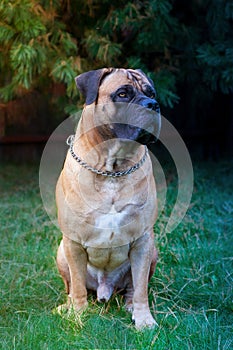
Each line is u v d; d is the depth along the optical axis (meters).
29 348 2.63
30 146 8.48
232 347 2.65
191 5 6.18
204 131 8.72
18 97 6.38
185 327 2.85
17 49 5.11
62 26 5.57
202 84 6.46
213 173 6.91
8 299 3.29
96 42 5.48
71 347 2.67
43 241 4.39
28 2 5.12
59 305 3.28
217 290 3.37
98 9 5.79
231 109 8.38
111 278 3.27
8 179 6.88
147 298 3.07
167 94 5.72
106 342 2.71
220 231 4.52
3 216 5.11
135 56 5.82
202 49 5.68
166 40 5.75
